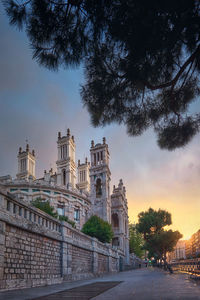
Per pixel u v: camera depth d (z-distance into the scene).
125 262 69.56
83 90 8.81
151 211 62.03
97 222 44.62
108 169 66.88
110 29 7.01
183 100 9.84
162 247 58.41
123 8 6.64
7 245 12.67
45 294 11.35
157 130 10.66
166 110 10.02
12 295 10.60
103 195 63.09
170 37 7.02
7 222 12.52
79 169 83.62
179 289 12.48
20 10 6.62
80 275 23.73
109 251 39.81
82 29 7.29
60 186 49.03
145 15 6.49
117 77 8.34
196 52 6.96
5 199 12.60
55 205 47.44
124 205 77.12
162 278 22.62
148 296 10.14
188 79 9.12
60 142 61.19
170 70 8.52
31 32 7.05
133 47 7.10
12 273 12.95
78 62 7.65
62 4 6.91
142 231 60.50
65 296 10.65
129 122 9.89
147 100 9.90
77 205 51.25
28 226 14.71
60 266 19.69
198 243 148.75
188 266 27.50
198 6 6.48
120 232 68.75
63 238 20.12
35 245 15.78
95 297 10.30
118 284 17.30
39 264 16.09
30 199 45.69
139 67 7.79
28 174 66.50
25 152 68.56
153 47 7.11
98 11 6.75
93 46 7.63
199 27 6.82
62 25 7.12
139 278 24.44
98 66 8.07
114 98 8.93
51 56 7.44
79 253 24.80
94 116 9.34
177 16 6.72
